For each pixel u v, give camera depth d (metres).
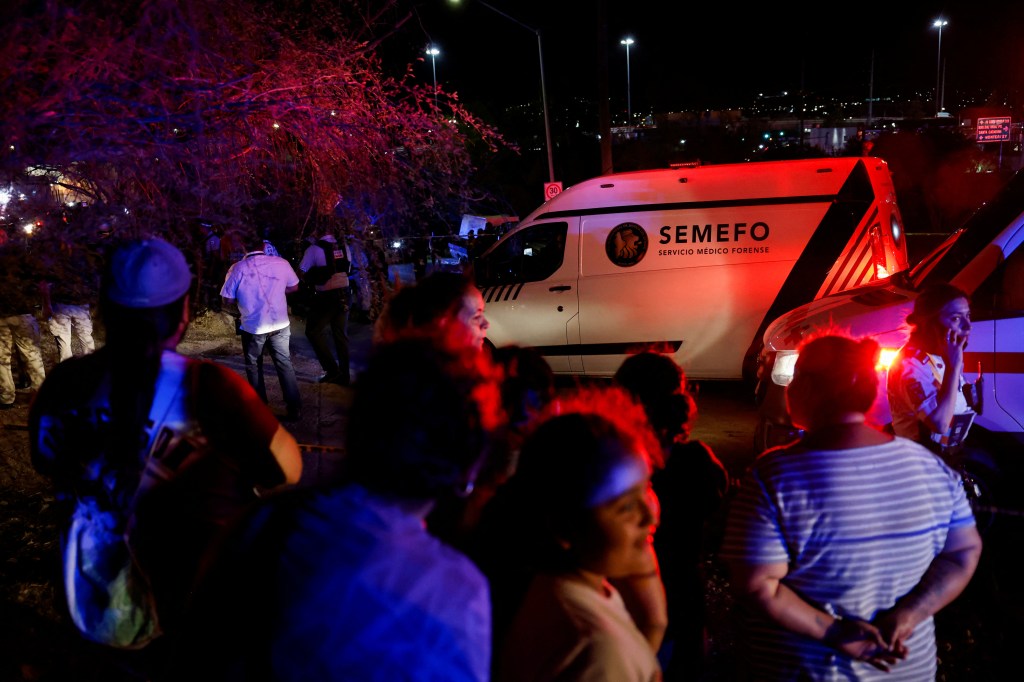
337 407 7.90
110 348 2.04
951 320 3.61
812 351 2.19
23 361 7.48
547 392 2.38
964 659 3.74
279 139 4.55
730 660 3.53
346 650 1.24
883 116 81.31
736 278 8.33
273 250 7.36
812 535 2.11
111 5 3.70
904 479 2.14
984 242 5.10
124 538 2.03
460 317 2.74
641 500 1.53
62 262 4.04
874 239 8.03
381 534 1.31
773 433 5.48
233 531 1.39
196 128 3.83
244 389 2.14
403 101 4.57
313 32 4.38
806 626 2.11
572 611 1.44
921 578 2.18
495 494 1.94
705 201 8.43
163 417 2.03
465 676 1.27
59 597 2.20
